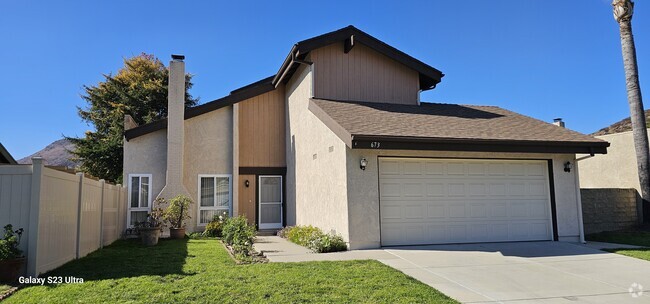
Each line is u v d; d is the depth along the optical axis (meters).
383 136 9.67
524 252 9.81
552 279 7.37
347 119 11.18
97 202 10.65
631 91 14.30
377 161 10.62
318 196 12.51
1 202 6.89
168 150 14.95
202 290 6.07
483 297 6.23
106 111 30.92
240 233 10.61
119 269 7.61
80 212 9.11
